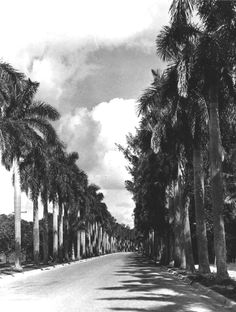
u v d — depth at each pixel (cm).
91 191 9106
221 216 1991
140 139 3262
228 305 1299
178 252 3309
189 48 2083
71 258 7750
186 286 1958
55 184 5366
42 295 1686
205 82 2119
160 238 5141
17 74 3428
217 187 2012
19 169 3803
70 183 5872
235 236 4128
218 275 1933
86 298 1529
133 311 1200
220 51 1911
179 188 2945
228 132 2464
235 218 3878
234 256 4241
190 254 2805
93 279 2459
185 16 1864
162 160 3391
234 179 3472
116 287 1930
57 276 2912
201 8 1873
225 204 3784
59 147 4353
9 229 8100
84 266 4444
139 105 2497
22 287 2116
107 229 14575
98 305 1334
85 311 1213
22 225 8675
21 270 3603
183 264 3156
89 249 9856
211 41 1925
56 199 5616
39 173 4159
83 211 7669
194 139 2459
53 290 1889
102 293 1686
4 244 8031
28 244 8594
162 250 4516
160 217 4075
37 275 3170
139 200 4659
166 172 3441
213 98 2098
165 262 4122
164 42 2138
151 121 3111
